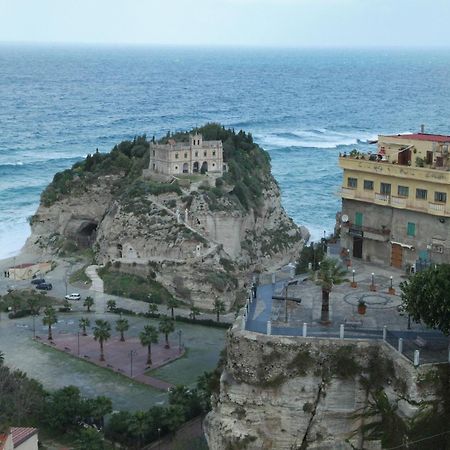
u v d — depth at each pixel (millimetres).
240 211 147250
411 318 52094
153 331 100250
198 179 151250
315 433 47156
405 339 48094
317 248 93312
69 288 135125
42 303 126375
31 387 85188
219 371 54219
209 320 118812
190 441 76625
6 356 103000
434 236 62250
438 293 45844
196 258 134250
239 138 175625
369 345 47062
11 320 119000
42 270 145875
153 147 157125
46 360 101812
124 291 132500
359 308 53344
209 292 130750
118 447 76625
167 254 137125
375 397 46250
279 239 161500
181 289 132375
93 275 139250
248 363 47719
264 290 59500
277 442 47656
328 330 49406
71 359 102188
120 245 142875
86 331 113312
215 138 173375
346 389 47062
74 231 165625
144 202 145125
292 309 54156
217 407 50156
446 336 48250
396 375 45312
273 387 47219
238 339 48125
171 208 143125
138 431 76188
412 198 63094
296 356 47062
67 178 170125
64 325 116188
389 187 65000
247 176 162625
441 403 44594
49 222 166625
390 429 45250
